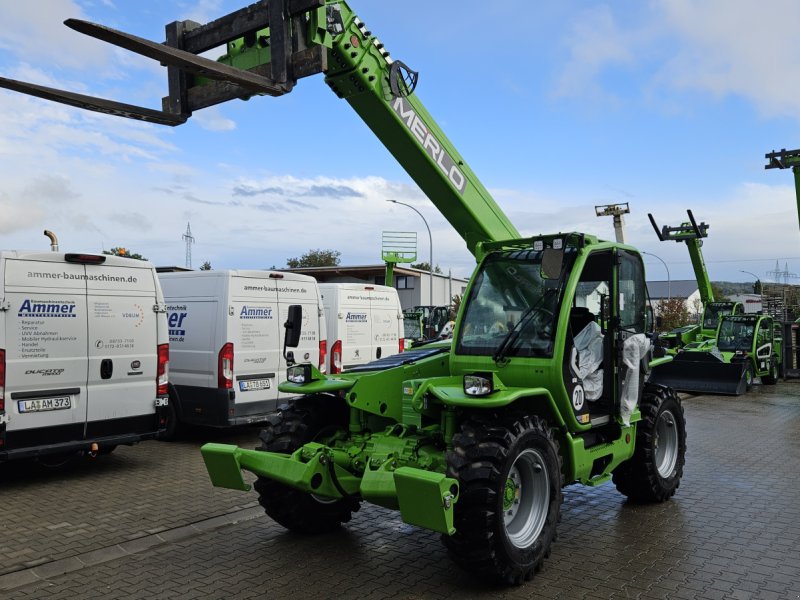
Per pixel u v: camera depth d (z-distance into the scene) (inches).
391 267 1109.7
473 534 163.0
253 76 147.6
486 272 216.2
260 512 241.1
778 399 620.4
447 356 222.2
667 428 262.8
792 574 181.2
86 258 283.0
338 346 475.2
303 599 165.5
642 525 226.1
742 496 263.6
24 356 262.5
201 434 405.4
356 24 185.5
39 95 140.3
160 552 200.2
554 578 179.0
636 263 249.9
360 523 229.5
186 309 371.9
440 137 213.5
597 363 223.5
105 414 289.1
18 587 173.8
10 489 272.7
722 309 856.9
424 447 193.6
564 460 198.7
